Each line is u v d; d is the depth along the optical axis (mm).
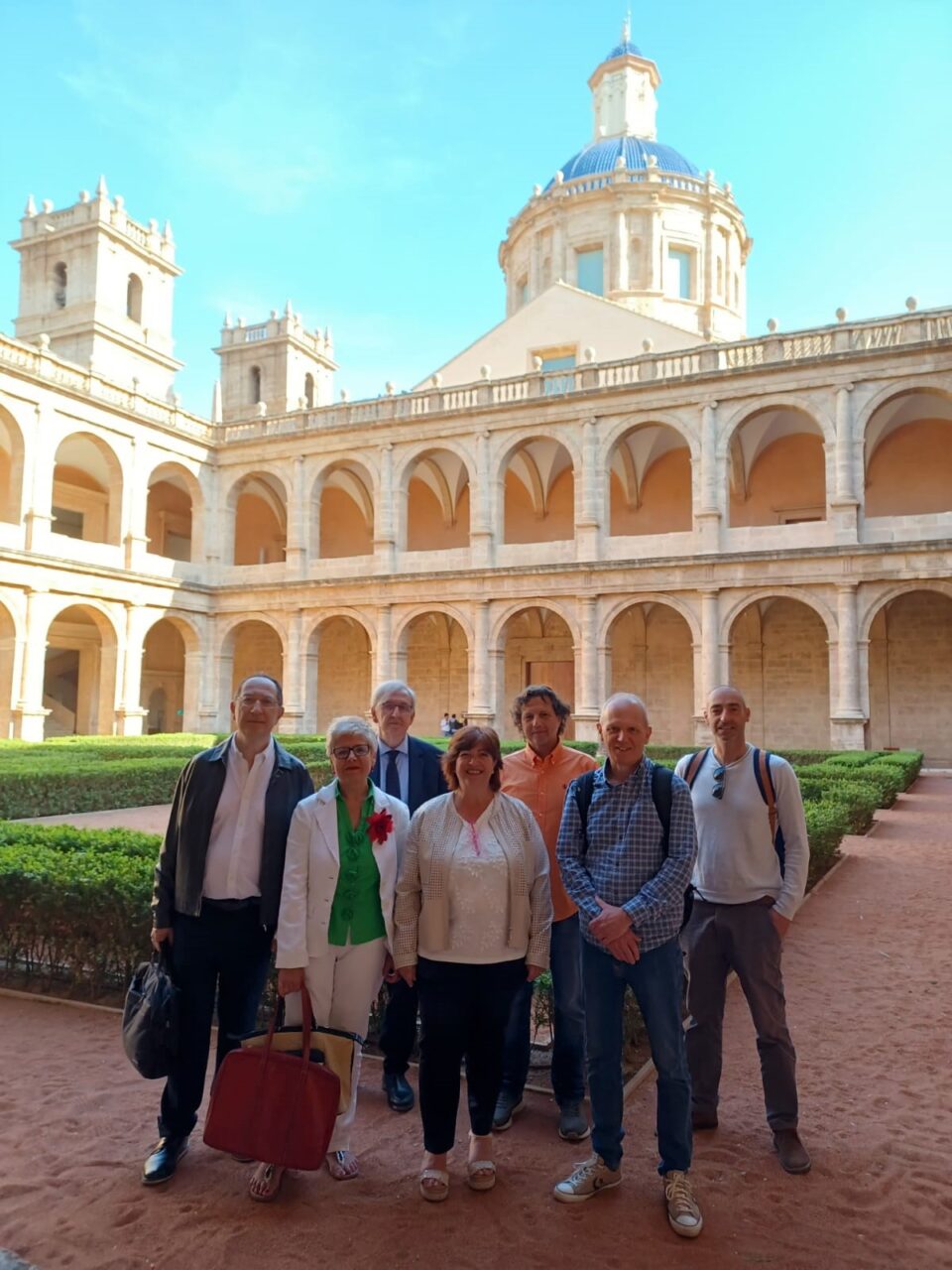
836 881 12898
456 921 4902
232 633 41375
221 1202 4730
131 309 47938
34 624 33125
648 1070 6391
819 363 31141
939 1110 5844
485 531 36375
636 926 4785
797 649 38156
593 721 33500
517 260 52594
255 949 5469
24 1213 4562
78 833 9797
